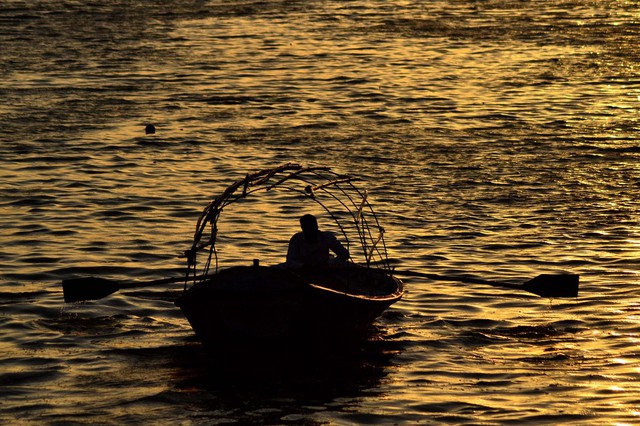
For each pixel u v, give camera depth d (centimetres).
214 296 4450
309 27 17250
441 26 17250
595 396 4166
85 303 5381
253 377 4397
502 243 6600
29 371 4450
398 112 11112
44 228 7000
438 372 4456
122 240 6719
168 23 17512
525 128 10225
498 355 4678
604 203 7550
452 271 6038
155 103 11588
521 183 8150
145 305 5388
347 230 6944
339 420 3931
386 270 5394
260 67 13862
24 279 5844
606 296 5553
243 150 9450
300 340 4566
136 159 9112
